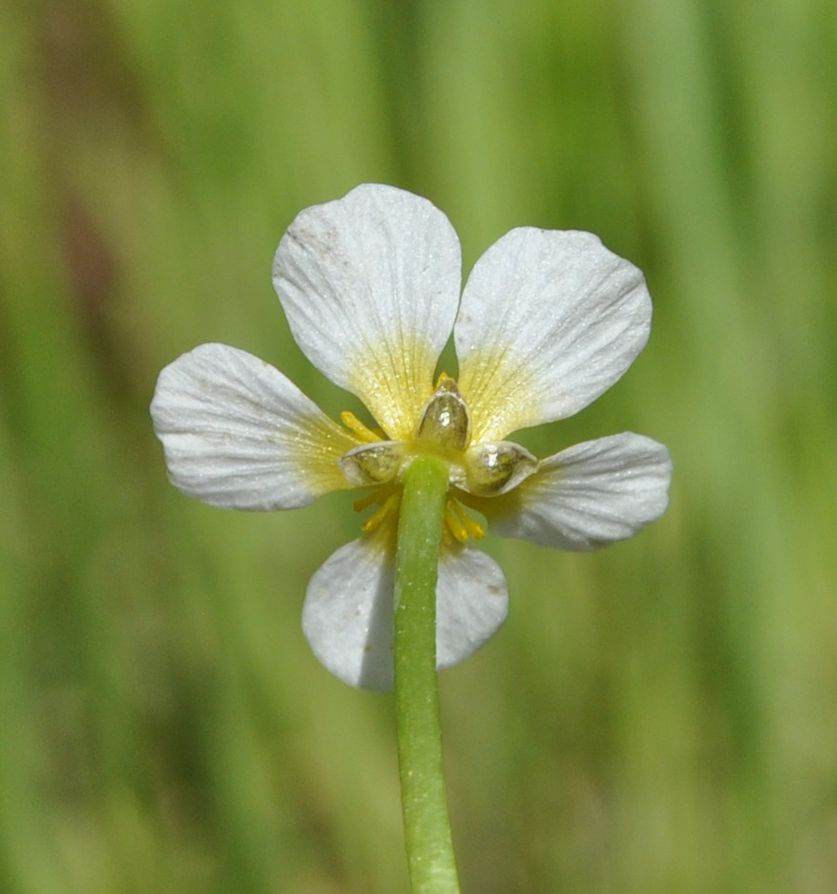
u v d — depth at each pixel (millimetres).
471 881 193
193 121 188
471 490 116
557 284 117
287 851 188
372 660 120
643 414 186
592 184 184
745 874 186
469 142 181
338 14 183
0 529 187
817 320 188
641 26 182
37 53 196
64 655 188
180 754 190
